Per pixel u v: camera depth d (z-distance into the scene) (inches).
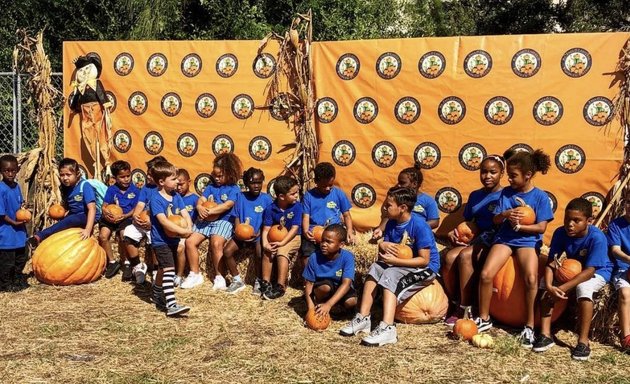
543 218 227.5
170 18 526.6
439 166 289.6
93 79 329.1
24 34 338.6
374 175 298.7
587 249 217.3
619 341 219.9
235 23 532.1
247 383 185.8
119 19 538.9
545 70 275.1
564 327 235.6
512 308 229.3
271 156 314.5
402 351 211.6
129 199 310.3
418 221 236.7
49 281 284.0
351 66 298.5
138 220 288.7
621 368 200.8
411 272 231.6
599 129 269.9
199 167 323.9
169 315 243.1
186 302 262.2
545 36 274.2
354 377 190.5
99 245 300.5
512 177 232.2
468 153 285.9
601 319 222.7
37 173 329.1
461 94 284.8
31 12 549.6
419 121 291.0
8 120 394.0
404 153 293.7
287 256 268.4
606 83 268.4
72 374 190.4
